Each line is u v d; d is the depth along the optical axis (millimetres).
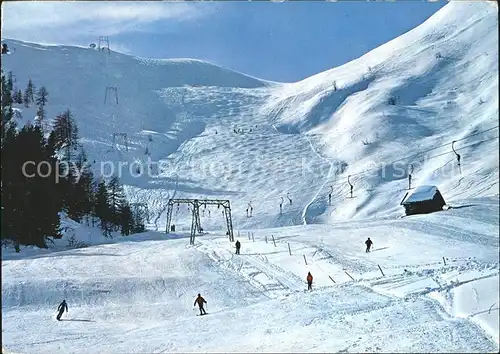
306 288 39219
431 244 49156
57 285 41406
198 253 54969
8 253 59531
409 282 33938
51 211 69000
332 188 165500
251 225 145750
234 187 190875
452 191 119875
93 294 40094
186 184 195000
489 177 121750
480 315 23062
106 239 86062
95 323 32562
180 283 42844
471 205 71062
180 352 21516
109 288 41406
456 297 27609
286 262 48094
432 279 33719
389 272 39281
